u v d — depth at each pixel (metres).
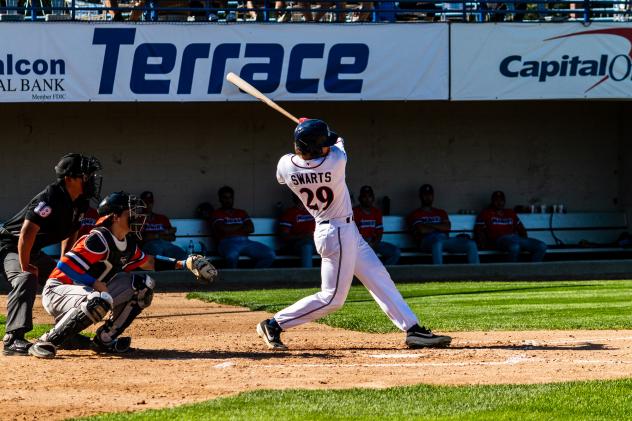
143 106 45.97
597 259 48.16
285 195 47.34
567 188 49.94
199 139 46.50
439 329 24.23
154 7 40.50
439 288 36.59
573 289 35.94
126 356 19.00
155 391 15.45
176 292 35.75
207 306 30.50
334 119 48.00
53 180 45.09
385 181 48.44
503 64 42.03
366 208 43.41
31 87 39.06
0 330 23.88
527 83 42.19
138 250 19.03
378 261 19.77
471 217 47.44
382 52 41.19
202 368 17.52
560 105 49.78
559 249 47.53
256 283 39.56
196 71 40.06
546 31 42.28
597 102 50.16
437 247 43.88
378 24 41.16
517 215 46.53
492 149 49.28
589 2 42.97
